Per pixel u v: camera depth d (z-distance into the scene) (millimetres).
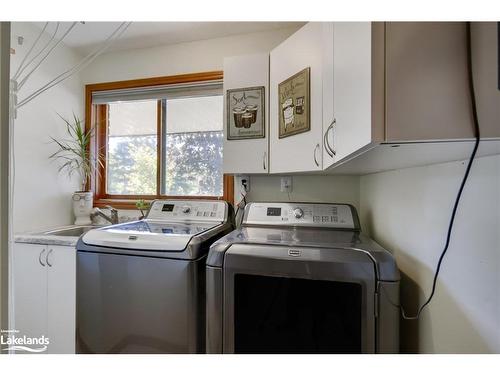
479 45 417
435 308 729
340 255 827
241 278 900
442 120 432
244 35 1877
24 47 1691
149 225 1521
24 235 1584
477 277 563
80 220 2012
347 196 1739
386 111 452
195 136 2023
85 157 2062
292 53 1345
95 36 1900
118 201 2082
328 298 832
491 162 528
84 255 1160
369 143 471
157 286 1070
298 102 1302
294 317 860
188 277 1045
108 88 2119
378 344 777
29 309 1527
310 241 1003
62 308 1479
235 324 897
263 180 1857
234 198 1897
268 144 1546
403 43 448
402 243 972
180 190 2051
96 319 1133
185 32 1855
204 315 1106
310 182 1784
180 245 1070
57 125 1953
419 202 836
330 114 913
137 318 1088
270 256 865
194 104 2021
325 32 989
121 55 2107
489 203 531
